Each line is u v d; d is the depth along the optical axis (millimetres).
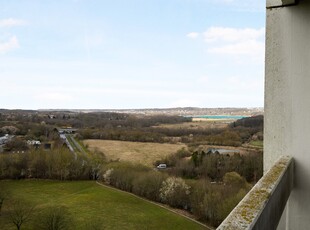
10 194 43750
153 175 42406
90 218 33906
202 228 30141
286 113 2295
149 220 32781
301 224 2197
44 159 55250
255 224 991
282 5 2301
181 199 36938
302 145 2225
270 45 2367
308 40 2211
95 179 54125
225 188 33750
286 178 1868
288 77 2287
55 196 43969
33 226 32375
